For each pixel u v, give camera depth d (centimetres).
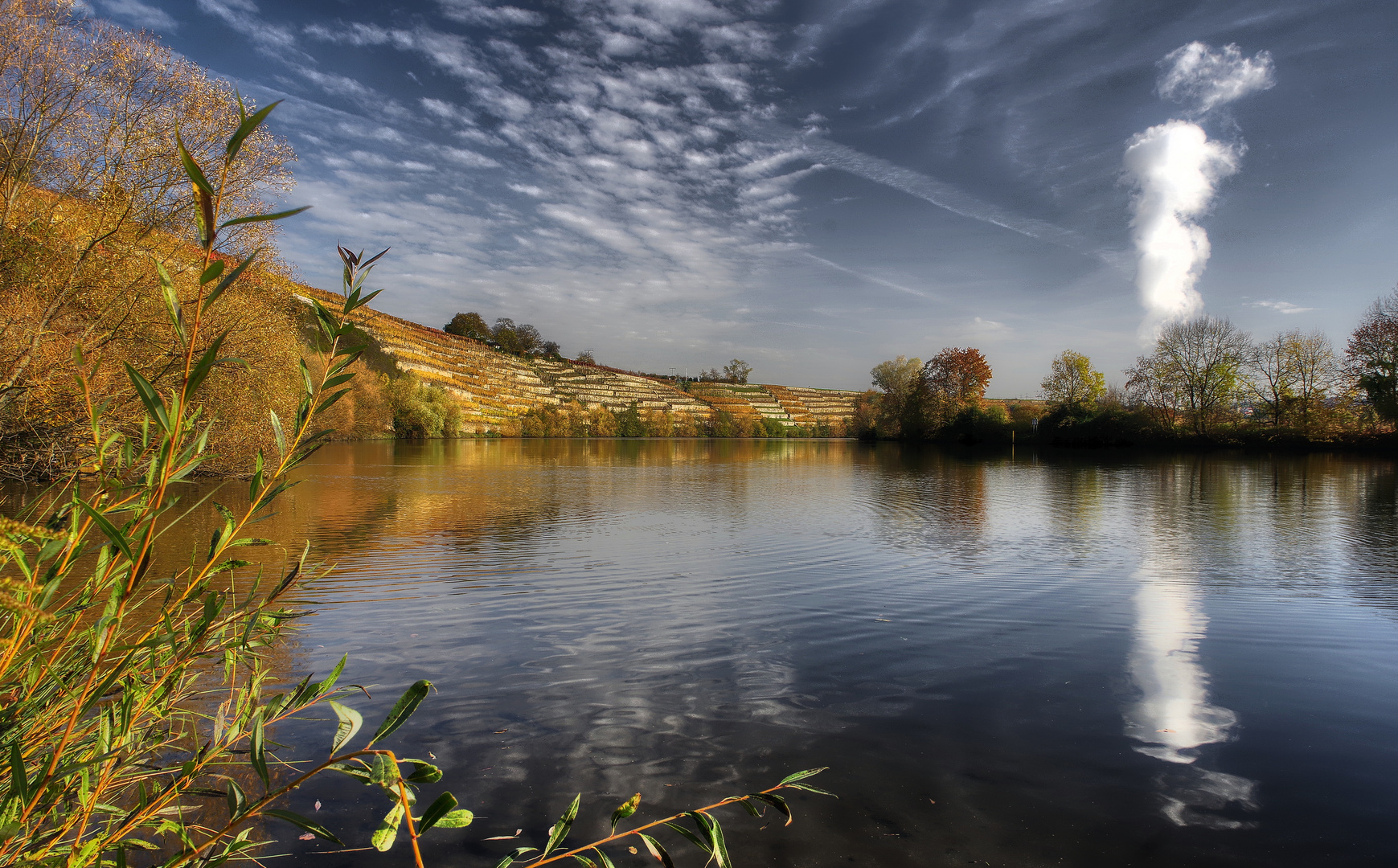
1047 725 392
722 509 1416
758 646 531
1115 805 307
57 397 910
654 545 977
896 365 7756
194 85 1100
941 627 587
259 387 1371
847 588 722
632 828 283
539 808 297
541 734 373
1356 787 325
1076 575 787
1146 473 2520
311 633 550
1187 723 395
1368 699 431
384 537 1013
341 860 256
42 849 140
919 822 291
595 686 445
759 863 261
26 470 890
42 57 993
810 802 306
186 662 147
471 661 491
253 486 139
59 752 132
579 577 766
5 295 973
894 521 1252
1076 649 529
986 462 3253
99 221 1038
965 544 1000
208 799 292
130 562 128
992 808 303
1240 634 567
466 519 1209
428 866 254
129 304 1038
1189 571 816
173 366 1019
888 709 414
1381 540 1029
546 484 1931
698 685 450
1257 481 2102
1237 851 273
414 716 393
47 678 141
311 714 392
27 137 1021
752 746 362
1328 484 2006
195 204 98
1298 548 966
